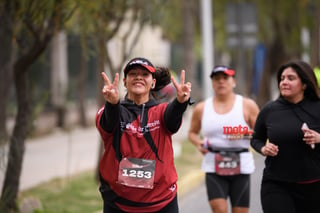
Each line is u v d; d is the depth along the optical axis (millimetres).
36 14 12180
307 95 9086
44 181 18156
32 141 29781
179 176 19703
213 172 11312
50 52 34469
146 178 7531
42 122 33250
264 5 35844
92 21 15219
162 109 7680
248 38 24094
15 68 12625
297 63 9016
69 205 14945
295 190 8852
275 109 9094
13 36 12570
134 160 7566
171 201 7699
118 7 17078
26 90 12922
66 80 36688
